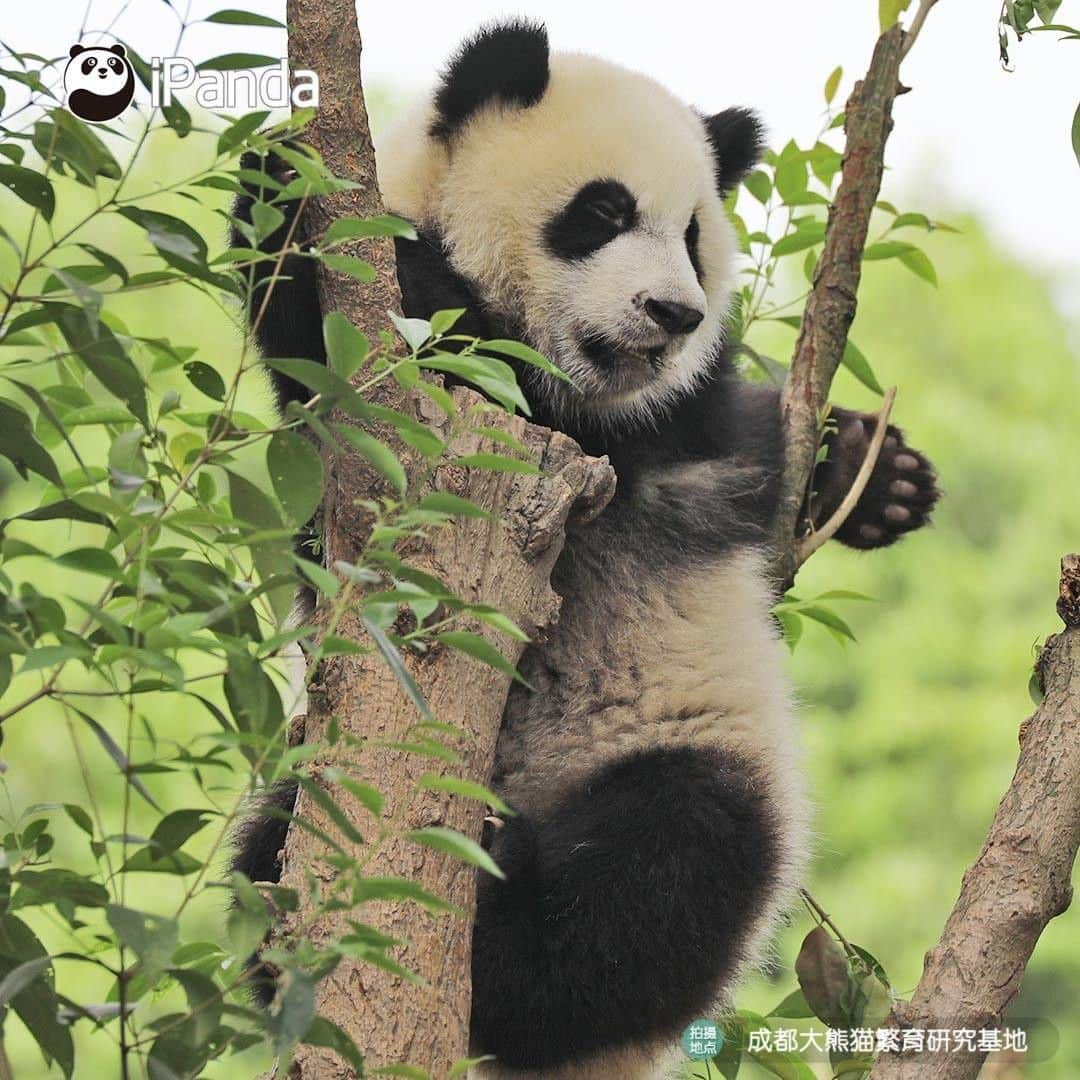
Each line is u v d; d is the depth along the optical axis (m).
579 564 8.30
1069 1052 14.55
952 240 21.67
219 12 4.21
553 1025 7.14
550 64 9.02
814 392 8.63
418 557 5.22
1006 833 5.23
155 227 4.05
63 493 4.05
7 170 4.04
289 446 4.14
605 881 7.26
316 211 5.46
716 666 8.25
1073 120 7.50
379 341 5.14
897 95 8.41
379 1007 4.65
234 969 4.86
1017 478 18.95
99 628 3.92
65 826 13.79
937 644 17.55
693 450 8.85
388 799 4.89
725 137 9.37
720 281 9.07
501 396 4.64
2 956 4.01
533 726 8.16
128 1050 3.76
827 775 17.09
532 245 8.52
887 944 16.02
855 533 10.28
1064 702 5.45
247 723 4.12
